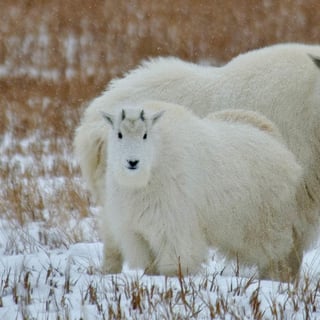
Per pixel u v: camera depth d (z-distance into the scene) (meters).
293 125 30.78
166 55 86.94
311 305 23.78
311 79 30.86
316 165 30.75
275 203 29.33
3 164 50.69
